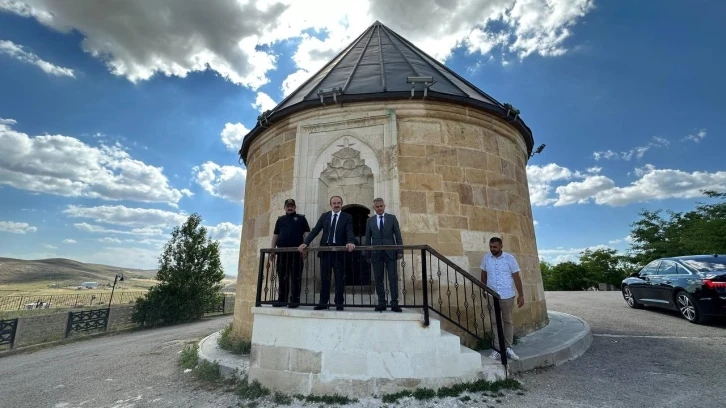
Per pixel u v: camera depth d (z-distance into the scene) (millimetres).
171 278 16844
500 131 7062
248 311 6680
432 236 5781
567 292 16578
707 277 6637
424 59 9133
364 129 6332
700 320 6652
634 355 5043
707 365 4445
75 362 7426
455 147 6355
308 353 4145
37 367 7371
